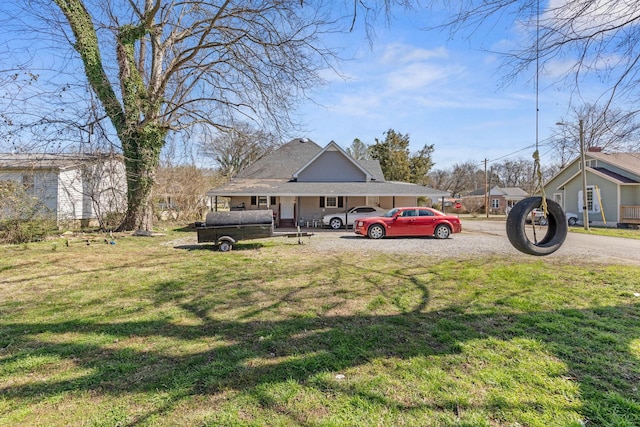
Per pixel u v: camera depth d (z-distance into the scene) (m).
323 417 2.22
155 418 2.22
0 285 5.95
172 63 13.84
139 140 13.99
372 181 21.78
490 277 6.25
